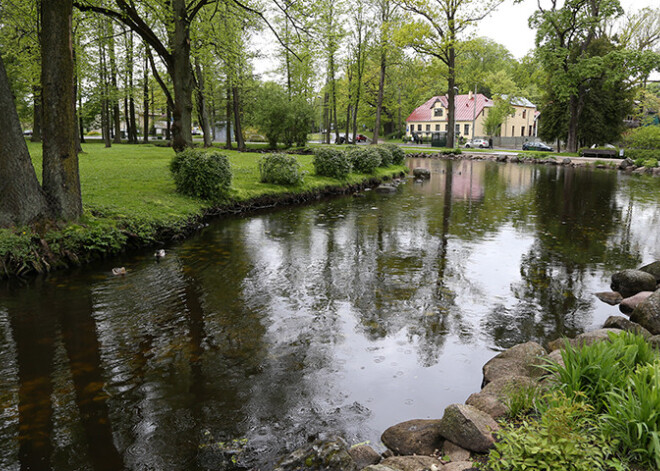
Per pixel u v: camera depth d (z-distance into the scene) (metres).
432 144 62.00
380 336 5.93
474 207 15.88
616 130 46.12
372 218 13.85
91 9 14.86
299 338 5.84
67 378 4.86
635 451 2.90
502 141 64.75
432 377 4.95
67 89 9.00
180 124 18.56
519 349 5.02
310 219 13.66
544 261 9.36
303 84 44.34
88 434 3.93
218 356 5.35
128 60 33.84
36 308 6.77
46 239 8.62
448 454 3.40
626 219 13.81
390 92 67.12
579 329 6.19
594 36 46.16
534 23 41.16
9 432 3.95
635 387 3.19
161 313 6.61
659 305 5.72
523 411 3.69
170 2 17.62
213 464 3.58
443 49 44.09
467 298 7.30
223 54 20.69
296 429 4.02
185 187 13.77
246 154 31.12
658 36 45.59
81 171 17.44
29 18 14.03
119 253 9.68
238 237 11.33
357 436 3.93
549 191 20.06
